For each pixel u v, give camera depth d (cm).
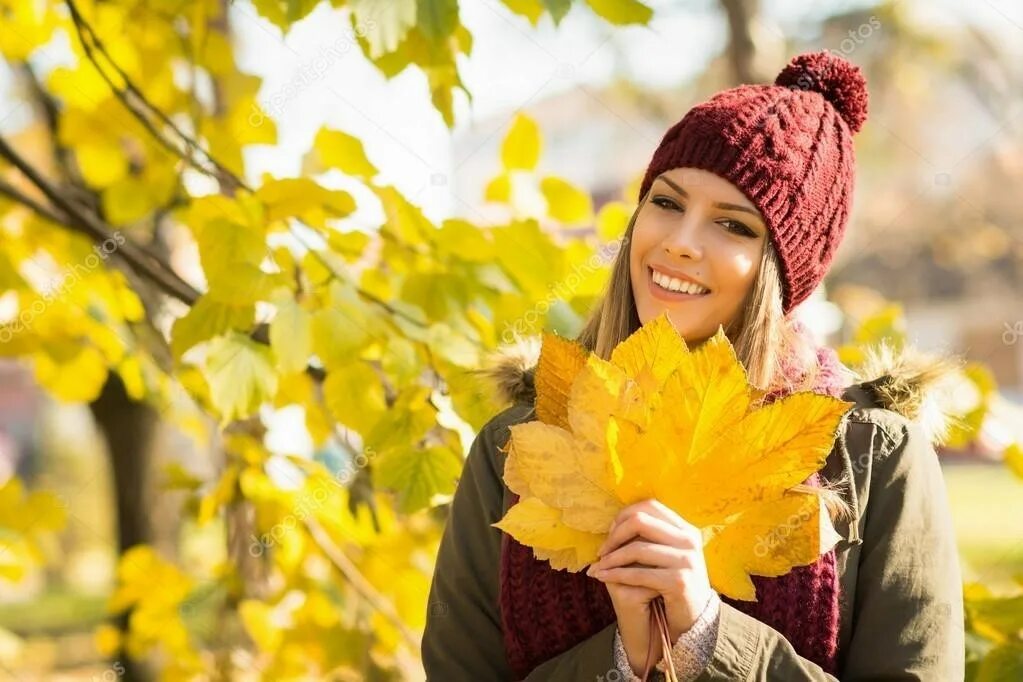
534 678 140
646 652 129
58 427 1104
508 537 152
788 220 148
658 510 123
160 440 366
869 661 137
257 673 279
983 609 203
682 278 146
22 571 295
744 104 150
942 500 145
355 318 206
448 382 211
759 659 127
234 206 213
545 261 222
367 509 247
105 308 281
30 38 261
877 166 859
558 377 134
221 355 193
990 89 772
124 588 282
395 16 185
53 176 323
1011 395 1064
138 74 259
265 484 255
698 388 122
